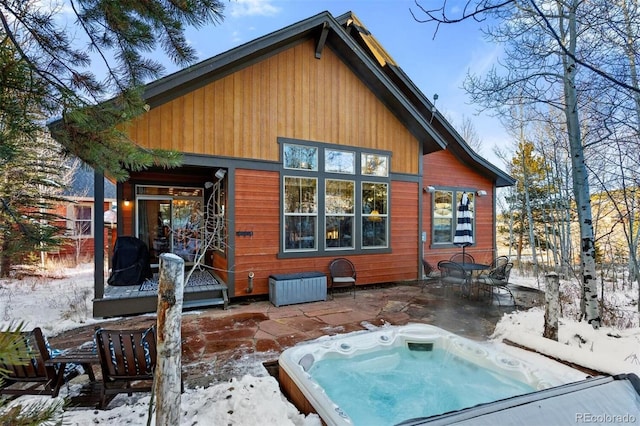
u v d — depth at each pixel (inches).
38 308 211.5
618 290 261.6
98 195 190.7
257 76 234.7
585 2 149.5
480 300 239.6
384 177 285.6
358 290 270.8
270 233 237.6
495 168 366.9
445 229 359.6
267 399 97.2
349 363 136.7
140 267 230.2
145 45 91.1
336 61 265.6
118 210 285.4
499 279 235.5
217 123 221.3
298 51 250.1
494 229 387.2
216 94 221.1
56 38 83.0
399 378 136.6
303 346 132.6
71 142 95.0
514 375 116.9
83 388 112.1
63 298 233.1
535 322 167.6
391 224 289.3
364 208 277.4
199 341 156.6
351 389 129.5
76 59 87.6
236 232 226.2
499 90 181.5
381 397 124.3
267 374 124.3
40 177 233.6
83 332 170.7
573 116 162.2
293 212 247.9
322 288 234.4
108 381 101.5
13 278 298.2
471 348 134.3
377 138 282.8
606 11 143.4
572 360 130.0
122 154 97.0
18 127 75.6
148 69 95.0
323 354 132.6
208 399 99.3
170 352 71.5
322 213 256.8
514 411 68.3
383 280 284.4
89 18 84.2
